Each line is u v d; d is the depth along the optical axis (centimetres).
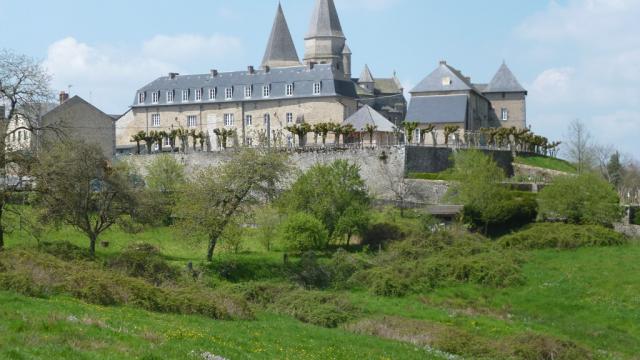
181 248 6072
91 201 5466
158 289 3759
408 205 7425
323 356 2969
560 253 6059
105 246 5753
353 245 6531
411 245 6103
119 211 5459
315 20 15262
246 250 6178
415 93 11275
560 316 4775
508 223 6825
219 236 5822
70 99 10125
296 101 11756
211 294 4109
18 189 5178
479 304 5059
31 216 5325
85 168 5347
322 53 15188
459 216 6819
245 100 12050
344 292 5297
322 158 8206
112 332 2586
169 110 12556
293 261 5847
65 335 2441
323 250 6309
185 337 2720
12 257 4034
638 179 11975
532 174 9038
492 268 5453
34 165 5197
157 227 6519
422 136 9162
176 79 12731
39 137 5675
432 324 4225
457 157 8119
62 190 5219
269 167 5981
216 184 5791
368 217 6519
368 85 14988
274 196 6462
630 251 6022
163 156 8769
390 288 5262
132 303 3512
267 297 4734
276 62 14600
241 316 3819
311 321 4206
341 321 4241
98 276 3709
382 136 10162
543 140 10312
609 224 6825
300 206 6488
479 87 13588
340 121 11519
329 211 6438
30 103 5900
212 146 12225
